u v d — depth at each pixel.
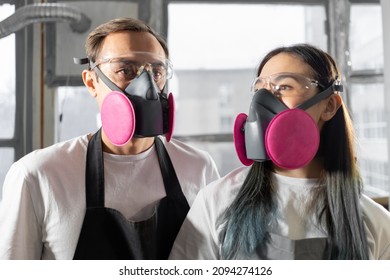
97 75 1.12
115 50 1.07
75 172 1.08
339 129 1.02
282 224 0.95
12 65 2.49
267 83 0.97
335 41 2.64
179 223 1.13
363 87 2.69
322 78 0.96
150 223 1.06
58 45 2.47
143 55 1.07
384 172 2.68
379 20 2.70
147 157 1.16
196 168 1.23
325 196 0.98
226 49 2.76
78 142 1.15
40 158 1.08
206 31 2.72
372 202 1.02
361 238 0.94
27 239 1.03
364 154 2.65
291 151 0.92
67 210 1.03
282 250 0.92
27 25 2.39
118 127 1.04
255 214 0.96
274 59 0.97
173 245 1.04
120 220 1.04
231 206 0.98
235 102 2.93
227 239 0.96
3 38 2.46
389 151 1.72
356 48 2.69
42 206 1.04
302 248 0.91
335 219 0.95
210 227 1.00
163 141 1.24
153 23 2.55
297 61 0.96
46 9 2.28
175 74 2.80
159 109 1.08
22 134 2.49
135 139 1.11
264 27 2.75
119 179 1.10
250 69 2.83
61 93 2.50
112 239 1.04
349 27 2.65
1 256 0.99
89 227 1.04
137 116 1.05
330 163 1.00
